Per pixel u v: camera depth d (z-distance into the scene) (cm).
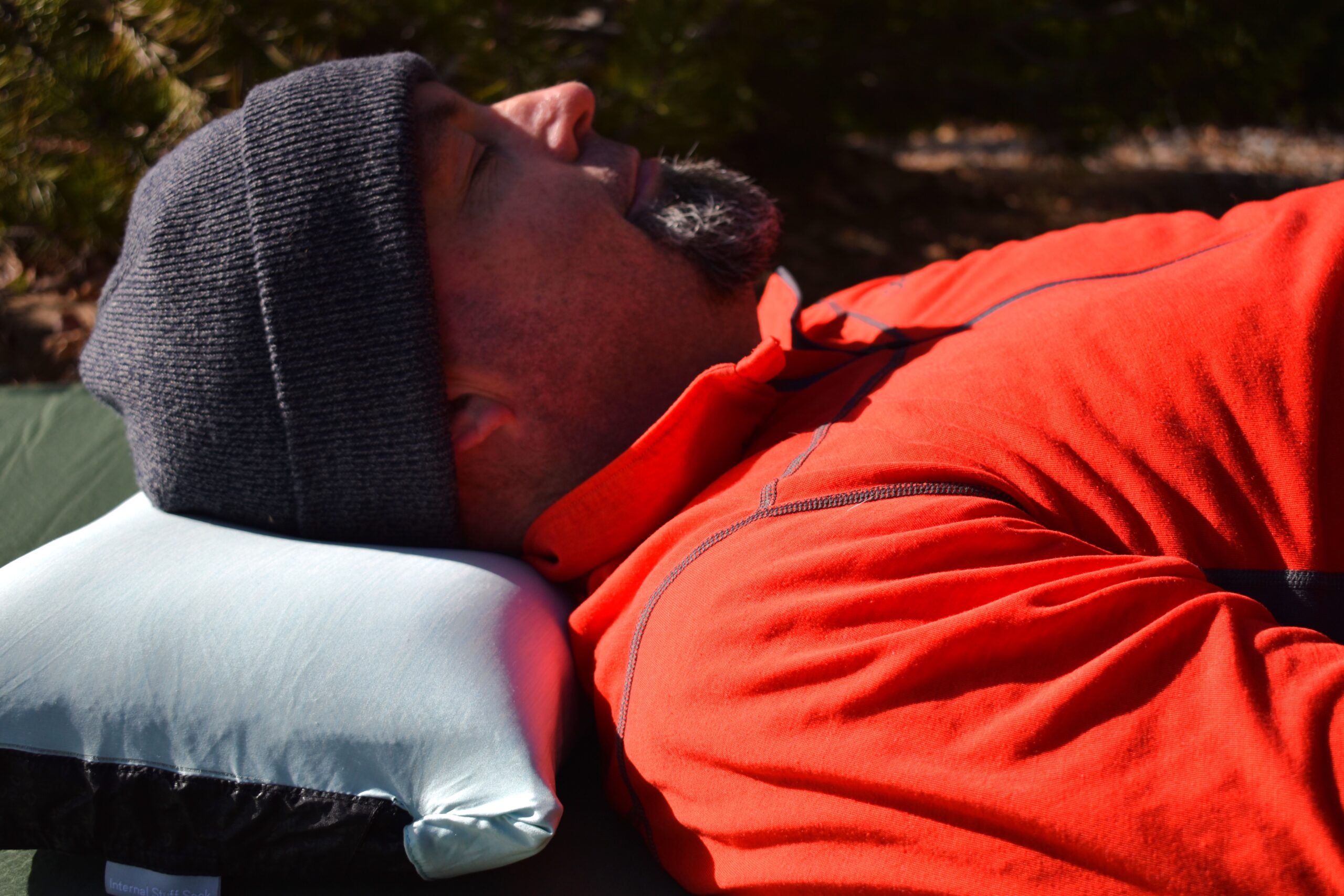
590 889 94
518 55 262
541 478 108
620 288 104
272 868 91
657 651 87
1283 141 518
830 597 79
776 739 76
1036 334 97
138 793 90
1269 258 97
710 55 312
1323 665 72
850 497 86
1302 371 90
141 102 224
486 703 90
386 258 96
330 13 245
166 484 111
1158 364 91
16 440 170
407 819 88
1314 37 376
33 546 145
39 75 219
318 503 106
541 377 103
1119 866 65
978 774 69
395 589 98
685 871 88
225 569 101
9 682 91
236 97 230
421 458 101
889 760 72
